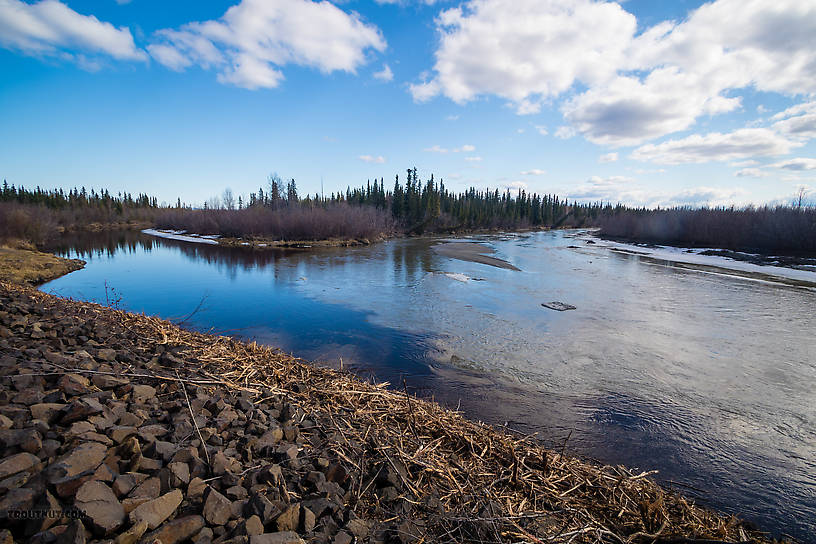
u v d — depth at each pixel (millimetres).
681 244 40625
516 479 3988
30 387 3615
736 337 11195
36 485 2301
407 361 9086
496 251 35406
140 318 8109
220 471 2963
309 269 23469
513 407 6992
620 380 8281
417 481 3617
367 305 14484
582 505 3850
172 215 70500
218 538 2393
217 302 14906
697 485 5098
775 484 5176
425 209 67750
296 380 5809
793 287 18766
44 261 22781
